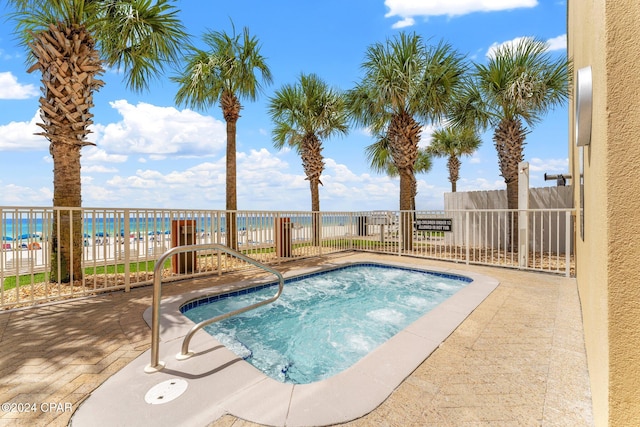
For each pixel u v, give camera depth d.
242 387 1.78
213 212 5.24
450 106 7.91
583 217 2.30
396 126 8.51
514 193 7.71
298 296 4.63
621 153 0.90
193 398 1.67
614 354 0.92
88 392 1.73
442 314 3.03
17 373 1.95
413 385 1.79
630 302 0.90
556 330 2.62
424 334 2.54
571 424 1.43
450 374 1.92
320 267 5.88
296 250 7.60
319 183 10.49
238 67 7.54
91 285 4.30
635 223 0.89
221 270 5.21
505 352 2.22
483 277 4.73
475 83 7.45
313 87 9.66
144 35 4.99
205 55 7.78
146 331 2.66
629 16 0.90
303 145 10.45
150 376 1.90
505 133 7.54
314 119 9.68
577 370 1.94
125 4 4.69
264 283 4.68
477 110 7.55
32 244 3.40
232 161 8.23
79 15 4.24
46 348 2.32
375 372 1.94
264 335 3.23
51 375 1.92
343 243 9.04
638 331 0.88
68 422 1.48
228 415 1.53
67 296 3.68
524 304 3.37
